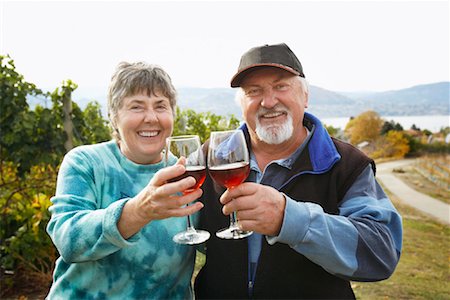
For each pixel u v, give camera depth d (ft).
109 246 4.49
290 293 5.75
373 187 5.83
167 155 4.67
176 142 4.55
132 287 5.39
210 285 6.25
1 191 15.49
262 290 5.81
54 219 4.97
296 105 6.45
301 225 4.54
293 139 6.66
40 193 15.62
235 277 6.01
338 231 4.82
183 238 5.20
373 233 5.05
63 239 4.66
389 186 43.75
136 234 4.49
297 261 5.73
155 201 3.99
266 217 4.47
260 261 5.83
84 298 5.35
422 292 15.42
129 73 5.45
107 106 5.81
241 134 4.91
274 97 6.34
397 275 17.44
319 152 6.08
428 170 51.60
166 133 5.74
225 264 6.09
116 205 4.36
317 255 4.72
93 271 5.28
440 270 17.97
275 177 6.40
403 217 29.14
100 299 5.32
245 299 5.98
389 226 5.54
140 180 5.74
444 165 51.08
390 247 5.13
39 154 15.80
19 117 15.07
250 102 6.51
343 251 4.79
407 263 19.02
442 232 24.81
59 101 16.05
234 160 4.68
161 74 5.58
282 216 4.55
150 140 5.64
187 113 26.20
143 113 5.49
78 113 16.79
